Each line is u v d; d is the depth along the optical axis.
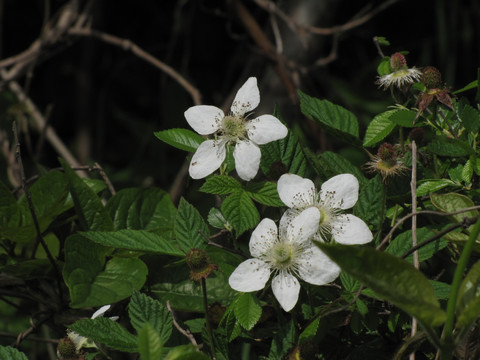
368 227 0.67
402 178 0.68
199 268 0.64
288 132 0.69
